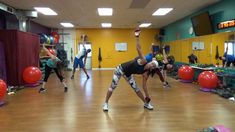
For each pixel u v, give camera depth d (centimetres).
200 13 951
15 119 439
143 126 393
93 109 507
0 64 741
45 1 811
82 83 910
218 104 544
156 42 1688
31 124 409
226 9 777
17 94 682
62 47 1556
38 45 983
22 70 814
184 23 1188
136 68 484
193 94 666
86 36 1675
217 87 705
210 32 871
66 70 1509
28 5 870
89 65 1697
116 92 702
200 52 955
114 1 820
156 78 1041
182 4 873
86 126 396
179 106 526
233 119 427
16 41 780
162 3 854
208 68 799
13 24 993
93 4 866
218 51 812
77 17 1168
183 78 898
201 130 361
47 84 880
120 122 416
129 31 1705
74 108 517
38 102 577
